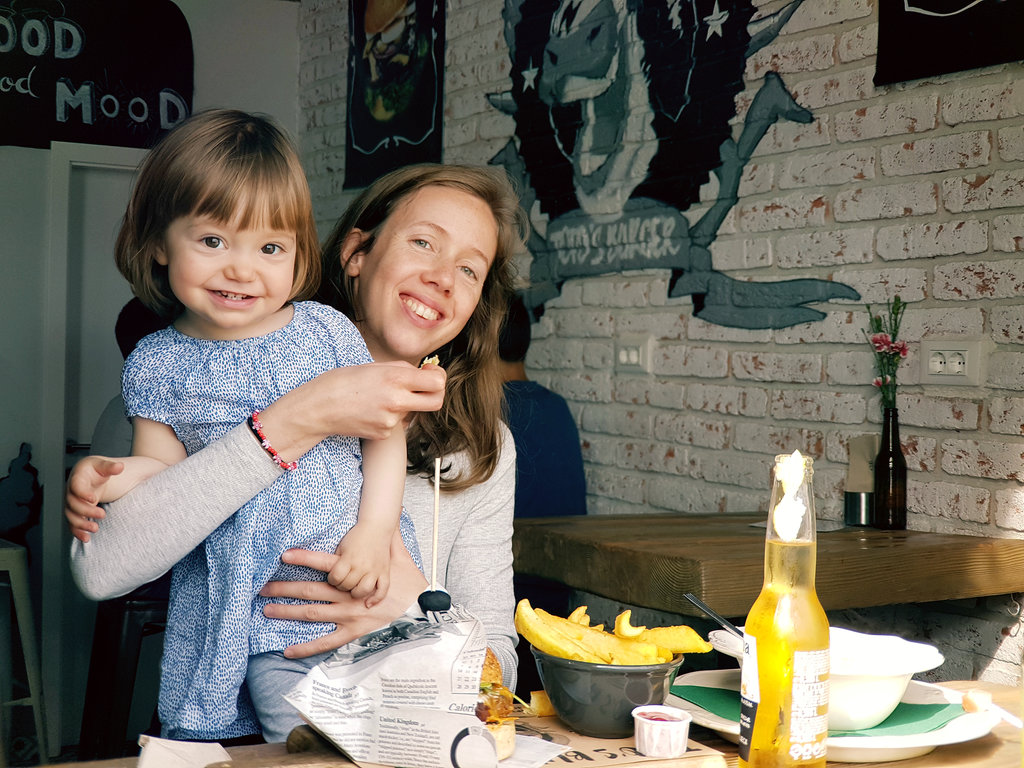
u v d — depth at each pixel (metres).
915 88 2.28
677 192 2.88
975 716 0.99
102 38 4.14
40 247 4.08
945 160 2.21
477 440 1.48
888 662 0.96
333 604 1.17
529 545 2.14
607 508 3.13
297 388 1.12
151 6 4.23
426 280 1.43
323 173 4.46
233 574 1.14
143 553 1.08
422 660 0.83
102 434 2.48
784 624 0.84
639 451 3.02
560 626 0.98
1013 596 2.11
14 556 3.00
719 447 2.76
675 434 2.89
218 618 1.14
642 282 3.01
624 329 3.07
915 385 2.28
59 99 4.08
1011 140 2.09
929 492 2.25
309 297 1.42
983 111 2.14
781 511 0.86
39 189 4.07
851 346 2.42
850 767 0.92
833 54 2.45
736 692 1.07
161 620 2.28
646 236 2.99
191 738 1.13
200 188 1.15
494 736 0.84
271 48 4.52
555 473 2.72
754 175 2.65
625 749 0.90
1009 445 2.10
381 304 1.46
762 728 0.84
